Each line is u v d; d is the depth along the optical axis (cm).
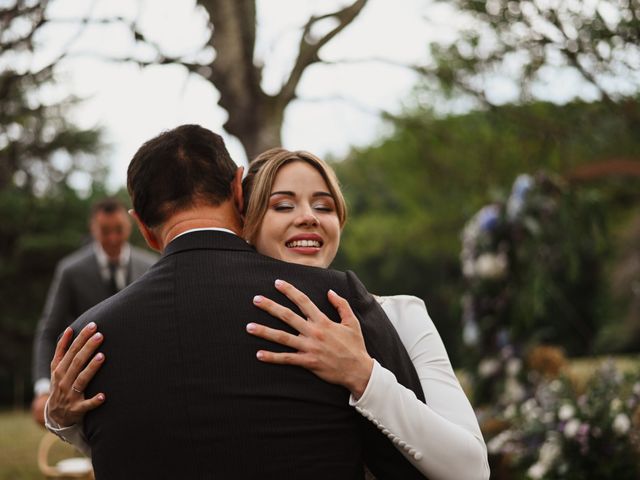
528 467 419
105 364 145
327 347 141
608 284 1836
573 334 1555
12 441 795
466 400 155
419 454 141
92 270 406
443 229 1509
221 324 142
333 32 508
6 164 478
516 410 465
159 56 461
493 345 615
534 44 471
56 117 481
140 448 138
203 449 135
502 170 687
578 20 443
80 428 157
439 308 2662
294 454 135
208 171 158
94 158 1209
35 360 385
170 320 144
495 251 602
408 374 150
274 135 507
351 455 141
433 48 528
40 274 1692
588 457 388
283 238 173
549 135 556
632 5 417
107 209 400
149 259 422
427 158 760
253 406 136
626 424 386
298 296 146
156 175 157
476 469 145
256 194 175
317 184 178
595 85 467
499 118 565
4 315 1700
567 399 416
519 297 594
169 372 139
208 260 150
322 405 139
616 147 558
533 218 571
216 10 484
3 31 399
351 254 1881
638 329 1777
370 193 1226
